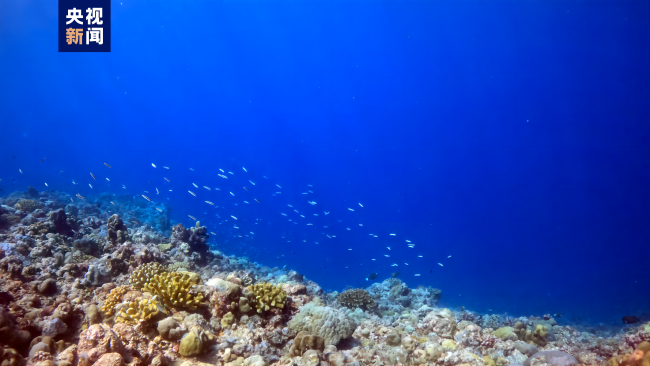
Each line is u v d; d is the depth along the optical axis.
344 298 10.52
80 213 14.98
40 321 4.91
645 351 5.48
